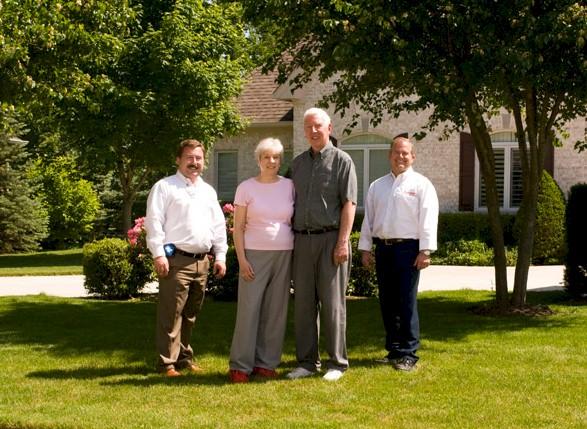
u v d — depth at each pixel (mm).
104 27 13195
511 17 8219
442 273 15625
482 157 9938
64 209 26297
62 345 7547
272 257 6055
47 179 26312
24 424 4801
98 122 18406
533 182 9875
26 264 19875
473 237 18359
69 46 12391
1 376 6184
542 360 6719
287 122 21766
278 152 6043
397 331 6664
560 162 18734
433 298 11328
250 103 23078
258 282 6039
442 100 8336
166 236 6262
